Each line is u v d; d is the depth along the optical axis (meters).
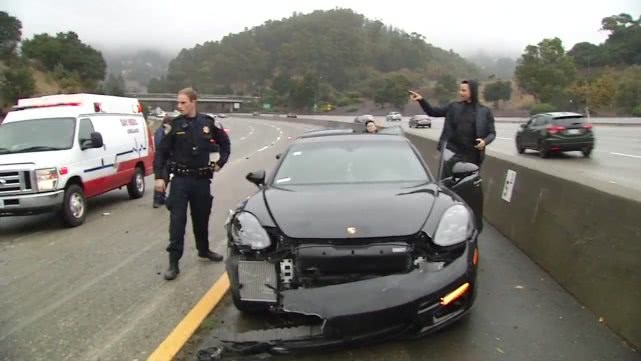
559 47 108.62
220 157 6.19
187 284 5.67
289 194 4.92
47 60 124.38
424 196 4.66
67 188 8.97
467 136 6.74
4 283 5.95
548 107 79.88
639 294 3.90
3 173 8.41
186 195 6.00
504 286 5.31
